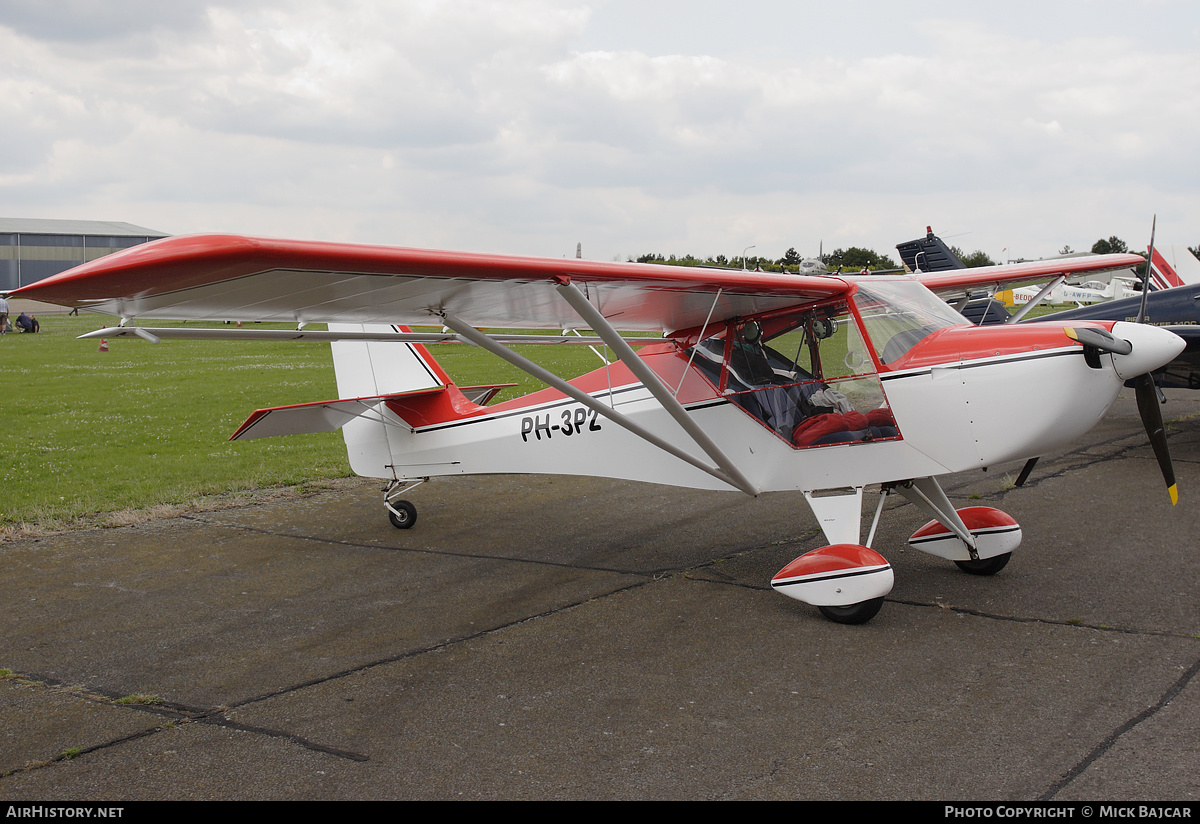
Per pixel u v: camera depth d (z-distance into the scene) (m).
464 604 4.95
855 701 3.46
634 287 4.38
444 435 6.54
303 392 15.57
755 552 5.87
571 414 5.94
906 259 13.54
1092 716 3.24
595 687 3.70
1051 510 6.65
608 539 6.41
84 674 3.99
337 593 5.20
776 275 4.51
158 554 6.13
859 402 4.70
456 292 4.08
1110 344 4.13
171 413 13.27
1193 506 6.58
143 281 3.05
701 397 5.35
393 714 3.48
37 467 9.25
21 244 69.62
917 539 5.34
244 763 3.08
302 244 3.17
